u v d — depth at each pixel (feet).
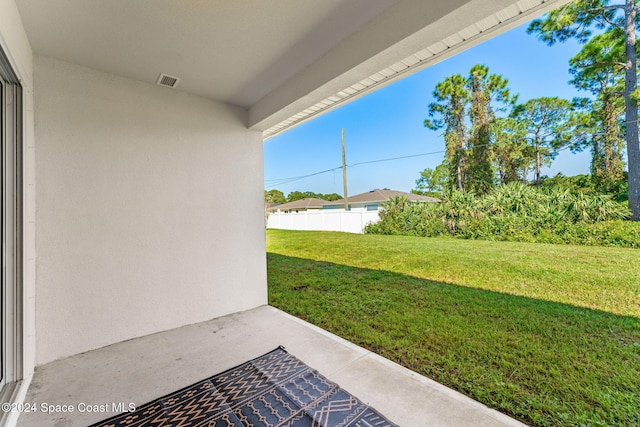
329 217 35.94
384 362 7.20
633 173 14.21
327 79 7.83
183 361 7.36
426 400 5.58
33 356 6.95
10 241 6.07
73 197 7.94
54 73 7.72
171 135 9.87
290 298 13.14
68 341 7.76
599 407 5.37
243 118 11.81
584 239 15.76
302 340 8.64
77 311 7.93
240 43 7.34
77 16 6.03
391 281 15.20
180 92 10.12
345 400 5.58
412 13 5.71
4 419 4.66
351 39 7.08
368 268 18.28
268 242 30.53
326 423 4.91
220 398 5.73
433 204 24.72
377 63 6.85
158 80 9.25
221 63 8.34
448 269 16.24
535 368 6.78
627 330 8.59
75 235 7.95
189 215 10.20
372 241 25.72
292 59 8.21
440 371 6.75
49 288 7.51
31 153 7.06
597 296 11.16
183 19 6.28
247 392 5.92
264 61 8.29
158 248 9.47
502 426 4.83
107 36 6.82
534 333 8.68
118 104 8.80
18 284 6.13
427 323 9.72
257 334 9.13
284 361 7.29
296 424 4.90
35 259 7.28
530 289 12.57
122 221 8.77
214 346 8.25
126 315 8.77
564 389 5.95
